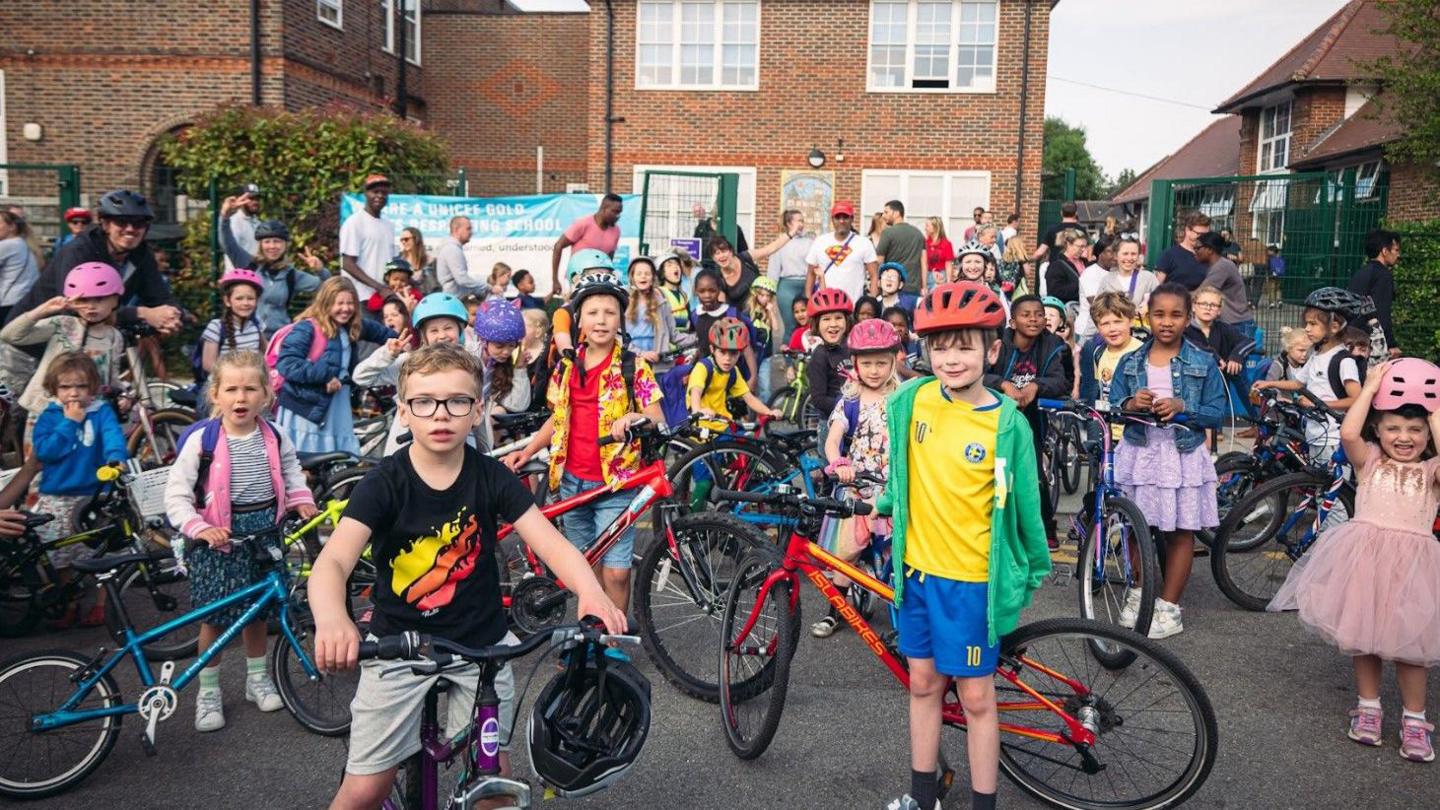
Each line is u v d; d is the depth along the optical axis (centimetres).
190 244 1376
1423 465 444
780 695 420
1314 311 752
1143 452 564
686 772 424
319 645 252
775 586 436
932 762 374
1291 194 1484
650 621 509
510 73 2475
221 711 461
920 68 2088
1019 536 362
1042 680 397
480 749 264
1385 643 424
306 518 485
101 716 414
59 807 396
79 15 1711
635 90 2130
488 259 1441
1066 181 2291
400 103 2172
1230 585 626
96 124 1723
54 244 1335
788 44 2100
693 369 721
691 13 2109
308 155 1398
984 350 355
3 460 741
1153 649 379
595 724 272
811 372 728
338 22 1900
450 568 294
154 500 542
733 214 1551
